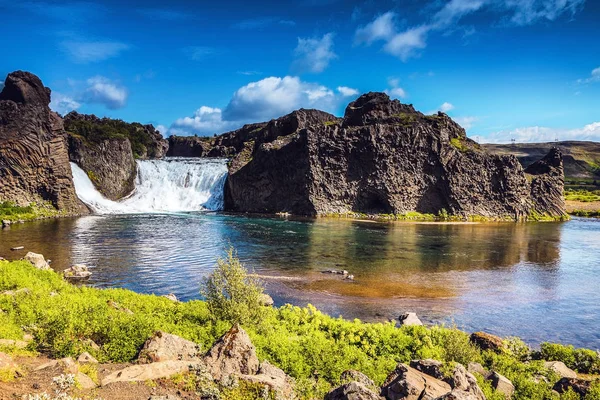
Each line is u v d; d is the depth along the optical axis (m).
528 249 60.25
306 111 134.38
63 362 12.54
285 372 16.02
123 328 16.17
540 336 27.38
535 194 123.19
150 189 106.44
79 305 19.58
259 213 100.12
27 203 74.69
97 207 89.56
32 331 16.05
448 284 39.28
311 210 99.12
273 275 40.34
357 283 38.47
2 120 72.19
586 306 33.81
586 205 161.50
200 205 107.25
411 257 50.97
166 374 13.22
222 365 14.26
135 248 50.06
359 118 118.62
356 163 103.94
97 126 104.50
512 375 17.69
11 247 47.41
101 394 11.41
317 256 49.50
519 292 37.38
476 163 111.50
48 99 79.25
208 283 21.75
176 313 21.58
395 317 29.80
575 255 56.53
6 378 11.08
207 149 170.88
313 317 24.81
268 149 104.56
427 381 13.88
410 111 130.50
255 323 20.81
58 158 78.81
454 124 125.81
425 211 108.75
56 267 39.62
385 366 17.88
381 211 105.38
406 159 106.25
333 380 15.93
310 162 99.69
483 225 94.00
